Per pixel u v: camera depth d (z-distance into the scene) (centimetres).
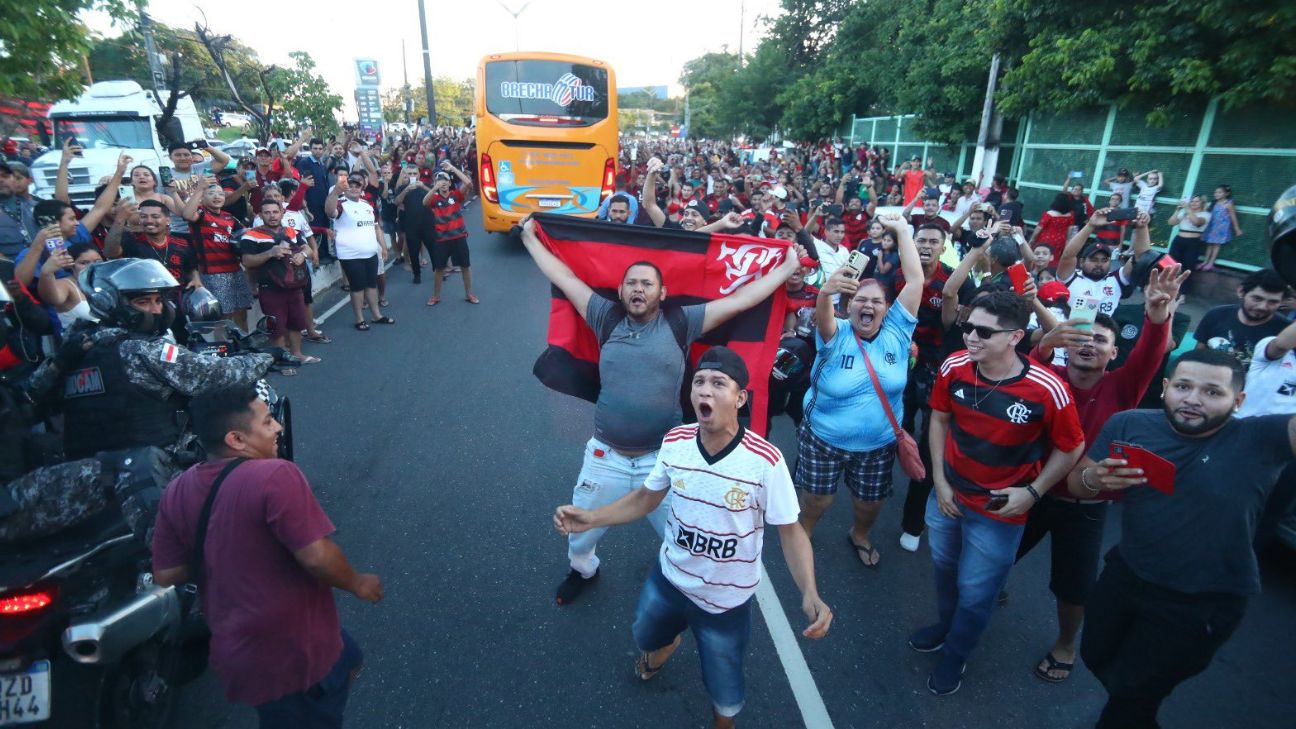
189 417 341
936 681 338
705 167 2225
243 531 223
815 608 238
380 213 1470
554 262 374
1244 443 246
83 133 1549
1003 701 336
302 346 852
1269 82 980
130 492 290
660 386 342
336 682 250
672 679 343
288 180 1130
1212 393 244
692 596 265
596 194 1428
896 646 371
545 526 472
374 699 327
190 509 229
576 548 382
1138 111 1355
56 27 730
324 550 226
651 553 445
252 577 224
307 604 235
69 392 305
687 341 351
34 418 311
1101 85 1257
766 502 248
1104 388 346
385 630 372
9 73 739
